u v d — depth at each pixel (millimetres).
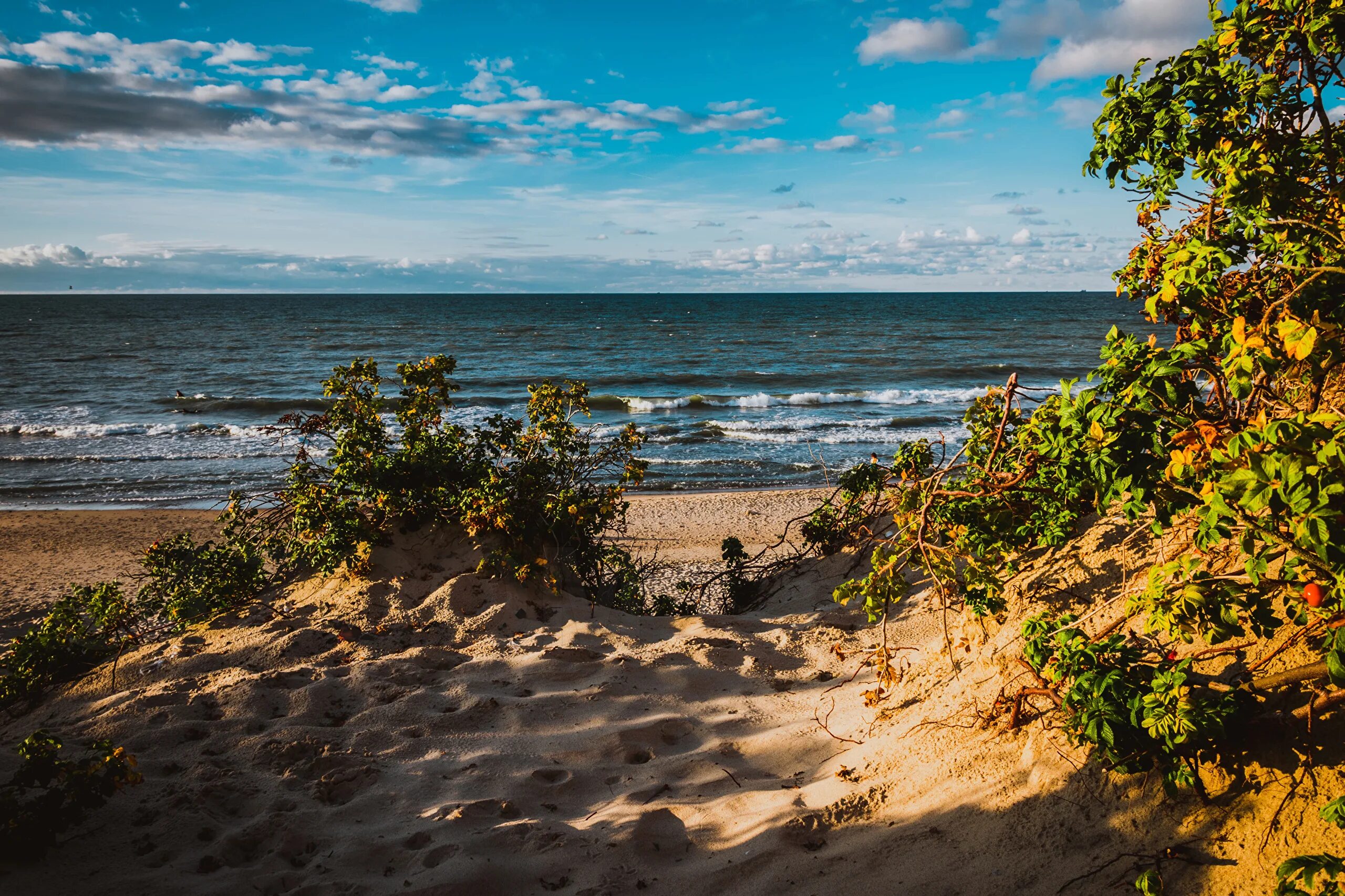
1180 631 2240
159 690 4582
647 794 3422
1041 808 2537
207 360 47000
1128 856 2229
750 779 3545
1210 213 3031
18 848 2840
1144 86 3236
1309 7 2715
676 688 4582
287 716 4219
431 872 2811
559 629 5543
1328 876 1870
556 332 71688
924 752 3156
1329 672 1972
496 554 6008
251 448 21609
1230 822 2146
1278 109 2971
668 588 9117
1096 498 2600
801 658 5090
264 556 6547
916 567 3750
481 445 6922
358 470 6340
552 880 2814
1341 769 2027
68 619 5402
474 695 4426
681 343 59844
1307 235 2545
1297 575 2148
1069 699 2561
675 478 18641
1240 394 2145
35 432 23438
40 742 3082
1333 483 1696
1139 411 2316
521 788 3498
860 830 2859
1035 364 43062
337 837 3125
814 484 18016
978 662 3484
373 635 5336
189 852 3039
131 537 13188
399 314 112438
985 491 3945
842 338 62750
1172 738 2160
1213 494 1922
